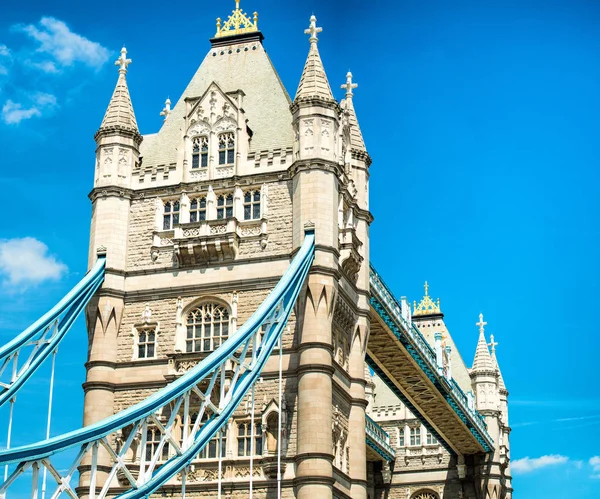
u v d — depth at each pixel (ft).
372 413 375.86
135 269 216.33
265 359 182.91
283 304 191.31
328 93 215.51
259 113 227.81
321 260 202.80
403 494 363.35
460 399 318.86
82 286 204.95
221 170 218.79
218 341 207.72
